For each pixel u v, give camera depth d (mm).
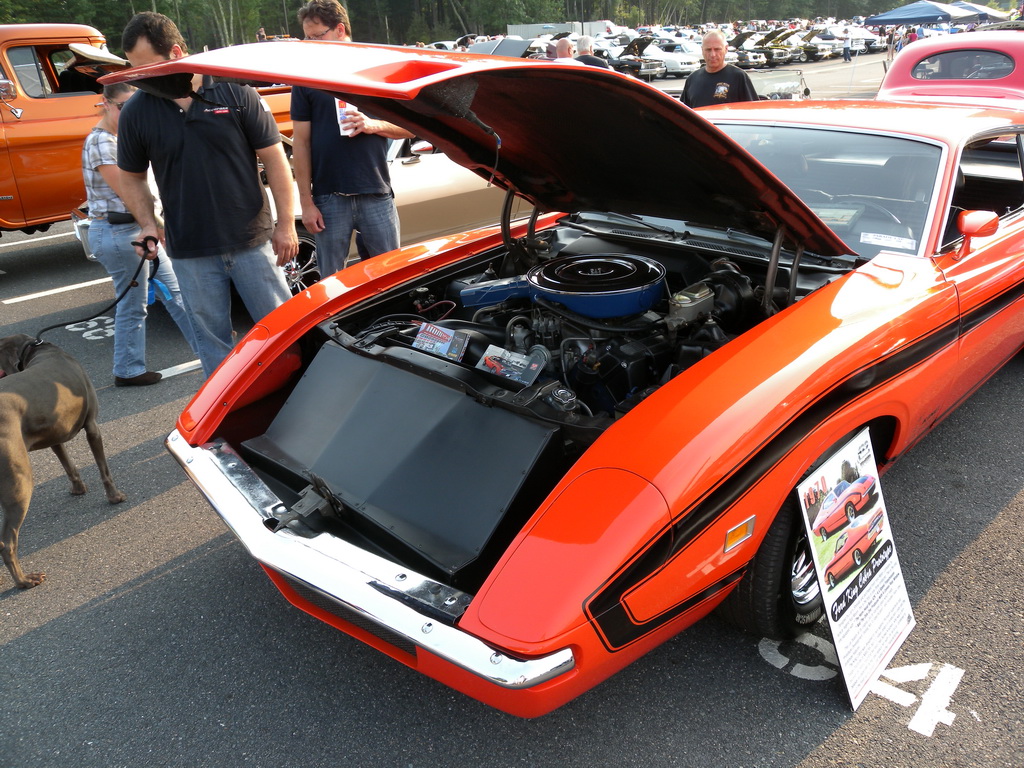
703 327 2412
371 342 2617
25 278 7387
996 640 2379
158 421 4293
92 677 2441
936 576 2670
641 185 2609
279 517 2127
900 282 2506
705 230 2986
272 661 2477
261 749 2145
